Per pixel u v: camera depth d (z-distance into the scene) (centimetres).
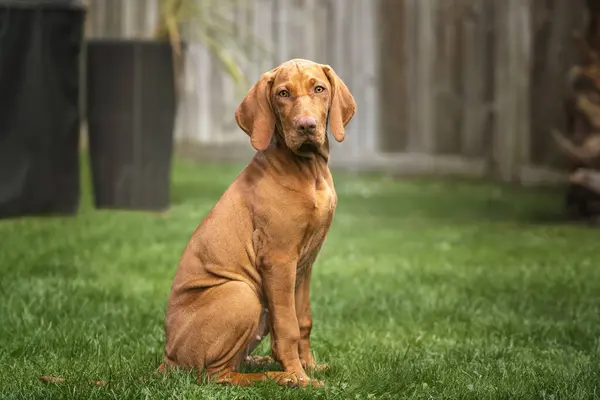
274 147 561
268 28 1995
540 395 546
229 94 2027
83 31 1241
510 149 1836
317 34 1988
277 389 537
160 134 1359
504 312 797
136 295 838
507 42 1822
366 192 1725
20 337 683
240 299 541
